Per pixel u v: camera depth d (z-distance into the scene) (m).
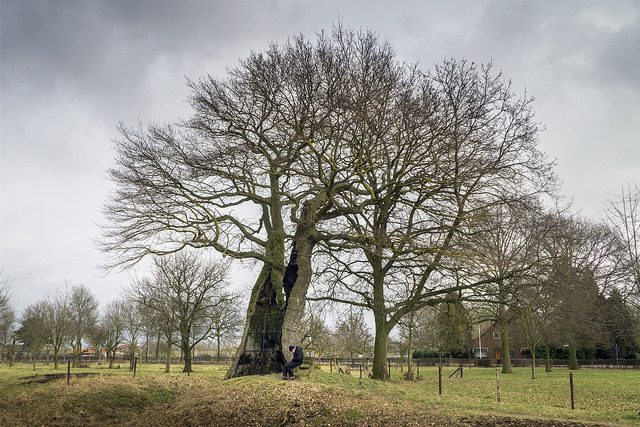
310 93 20.58
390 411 15.65
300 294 22.75
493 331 81.94
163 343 79.06
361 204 23.14
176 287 44.94
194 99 23.12
